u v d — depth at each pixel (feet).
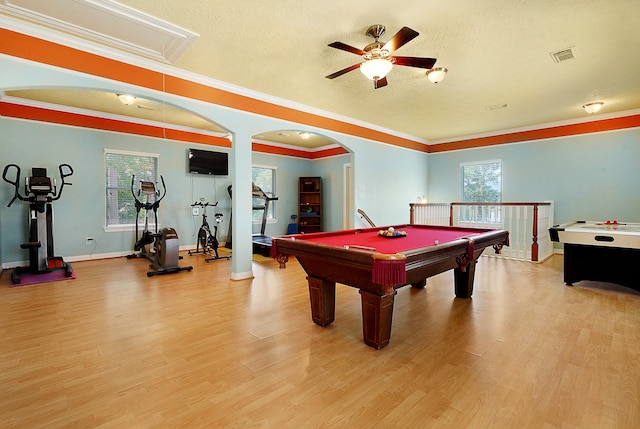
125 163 20.40
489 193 23.58
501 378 6.49
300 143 28.37
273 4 8.16
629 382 6.25
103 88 10.45
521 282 13.80
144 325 9.33
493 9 8.38
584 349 7.66
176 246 16.12
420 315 10.07
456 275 11.76
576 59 11.37
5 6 8.19
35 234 15.35
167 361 7.27
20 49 9.05
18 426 5.14
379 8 8.32
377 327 7.78
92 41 10.02
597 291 12.37
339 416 5.40
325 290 9.27
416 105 16.79
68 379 6.51
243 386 6.29
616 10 8.42
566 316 9.80
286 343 8.20
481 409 5.53
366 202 20.95
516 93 14.96
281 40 10.01
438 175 26.30
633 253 11.76
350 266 7.29
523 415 5.35
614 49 10.63
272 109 15.38
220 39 9.93
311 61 11.51
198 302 11.43
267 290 12.96
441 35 9.71
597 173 18.97
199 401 5.81
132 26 9.17
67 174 17.54
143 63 11.32
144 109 18.40
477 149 23.99
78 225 18.66
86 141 18.70
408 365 7.06
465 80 13.30
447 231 12.69
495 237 10.66
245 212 14.71
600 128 18.78
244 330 9.01
